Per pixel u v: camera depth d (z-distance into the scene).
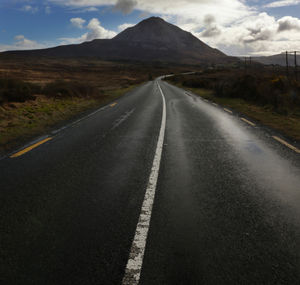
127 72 117.19
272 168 4.81
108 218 3.05
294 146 6.39
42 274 2.17
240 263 2.29
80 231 2.79
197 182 4.15
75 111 12.98
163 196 3.65
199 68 194.25
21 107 13.78
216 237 2.67
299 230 2.82
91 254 2.42
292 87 17.25
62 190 3.86
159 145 6.46
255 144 6.56
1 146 6.43
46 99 17.72
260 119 10.31
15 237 2.68
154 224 2.92
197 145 6.46
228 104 15.77
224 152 5.84
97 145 6.52
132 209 3.27
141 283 2.06
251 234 2.73
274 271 2.20
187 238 2.65
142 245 2.54
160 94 24.12
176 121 10.02
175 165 4.98
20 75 53.81
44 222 2.97
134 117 11.03
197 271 2.19
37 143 6.73
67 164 5.06
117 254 2.41
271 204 3.41
